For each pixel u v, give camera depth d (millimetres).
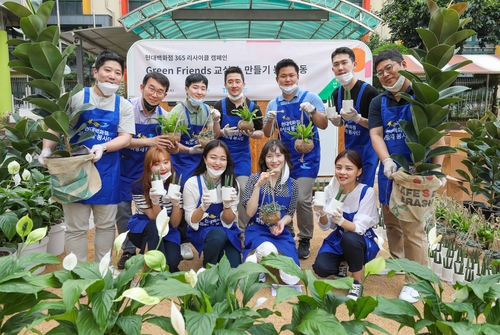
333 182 3938
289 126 4637
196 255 4711
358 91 4285
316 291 2049
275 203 3691
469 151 5406
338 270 3805
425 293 2100
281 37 10891
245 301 2072
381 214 5324
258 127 4875
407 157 3551
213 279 2084
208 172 3723
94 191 3426
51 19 21234
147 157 3693
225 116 4797
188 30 10195
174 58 7246
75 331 1927
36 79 3283
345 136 4465
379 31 19797
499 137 5246
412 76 3123
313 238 5438
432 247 2178
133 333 1764
